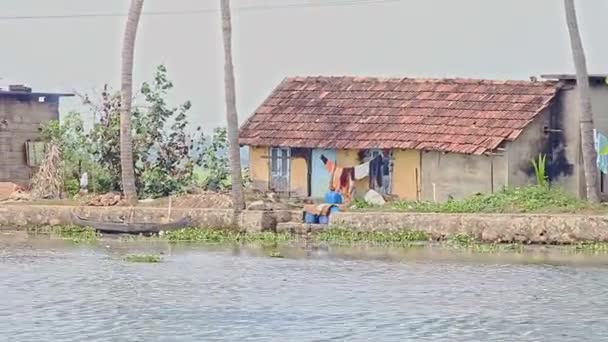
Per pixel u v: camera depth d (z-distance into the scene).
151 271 117.06
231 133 150.12
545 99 157.00
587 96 144.50
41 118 183.12
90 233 152.25
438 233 139.75
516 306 96.81
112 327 88.06
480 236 138.00
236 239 145.12
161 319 91.12
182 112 174.38
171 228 149.12
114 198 158.50
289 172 167.50
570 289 105.44
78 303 98.12
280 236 145.12
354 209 149.50
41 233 154.75
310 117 170.12
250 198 160.38
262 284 108.31
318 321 90.25
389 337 84.62
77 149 173.38
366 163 162.00
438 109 163.38
